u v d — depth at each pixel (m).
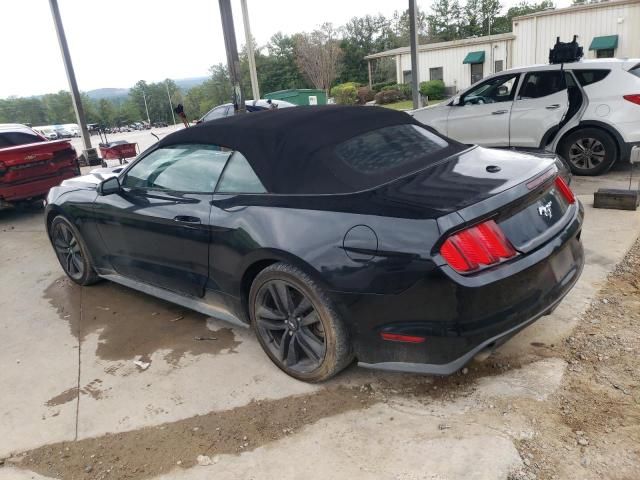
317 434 2.54
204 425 2.71
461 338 2.36
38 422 2.88
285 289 2.85
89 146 13.95
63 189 4.66
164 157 3.71
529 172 2.73
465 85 29.44
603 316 3.32
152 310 4.18
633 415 2.44
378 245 2.43
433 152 3.11
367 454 2.37
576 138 6.98
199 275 3.41
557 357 2.94
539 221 2.67
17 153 7.47
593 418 2.44
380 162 2.89
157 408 2.89
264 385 2.99
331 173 2.78
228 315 3.38
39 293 4.79
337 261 2.54
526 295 2.48
